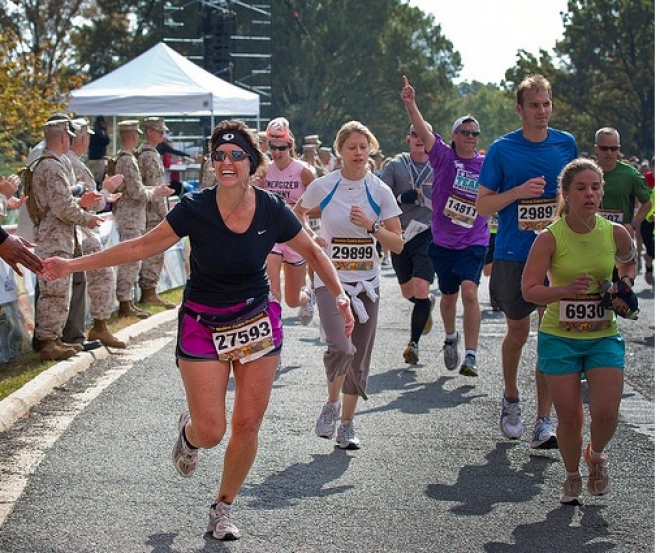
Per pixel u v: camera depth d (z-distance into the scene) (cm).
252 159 584
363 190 813
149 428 829
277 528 607
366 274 806
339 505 651
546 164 811
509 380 828
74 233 1087
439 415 904
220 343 584
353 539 591
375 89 7481
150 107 2288
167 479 695
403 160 1165
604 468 656
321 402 940
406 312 1608
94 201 1042
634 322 1487
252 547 575
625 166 1220
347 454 771
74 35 5922
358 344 792
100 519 616
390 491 682
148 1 6406
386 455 770
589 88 7300
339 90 7344
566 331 658
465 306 1050
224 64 3369
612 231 670
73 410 890
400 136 7806
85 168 1187
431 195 1149
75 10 5575
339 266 802
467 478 715
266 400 596
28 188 1067
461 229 1053
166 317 1458
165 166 2502
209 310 585
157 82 2322
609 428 646
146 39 6425
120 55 6475
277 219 593
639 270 2391
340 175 817
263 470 725
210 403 582
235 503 651
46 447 770
